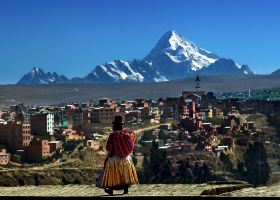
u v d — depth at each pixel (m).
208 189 23.75
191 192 24.38
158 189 25.97
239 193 23.00
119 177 24.27
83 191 26.62
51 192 26.78
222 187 24.38
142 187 26.97
